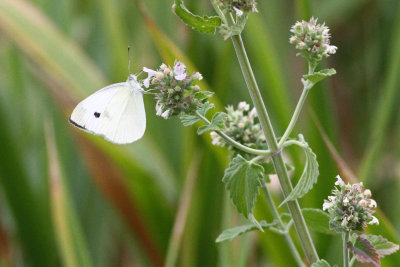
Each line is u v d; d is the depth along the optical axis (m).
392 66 0.81
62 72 0.80
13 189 0.80
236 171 0.66
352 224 0.65
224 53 0.81
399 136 0.83
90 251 0.82
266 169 0.69
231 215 0.77
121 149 0.79
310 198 0.78
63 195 0.77
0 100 0.81
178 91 0.66
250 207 0.66
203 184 0.78
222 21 0.66
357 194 0.65
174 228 0.77
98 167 0.79
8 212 0.84
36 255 0.81
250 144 0.69
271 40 0.84
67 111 0.80
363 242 0.65
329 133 0.78
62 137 0.83
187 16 0.65
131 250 0.82
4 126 0.80
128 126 0.69
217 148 0.75
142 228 0.80
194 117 0.67
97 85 0.81
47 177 0.82
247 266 0.80
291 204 0.67
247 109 0.70
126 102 0.69
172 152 0.83
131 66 0.83
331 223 0.65
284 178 0.67
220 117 0.66
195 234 0.78
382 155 0.83
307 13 0.79
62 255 0.78
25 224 0.81
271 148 0.66
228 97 0.84
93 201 0.83
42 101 0.84
